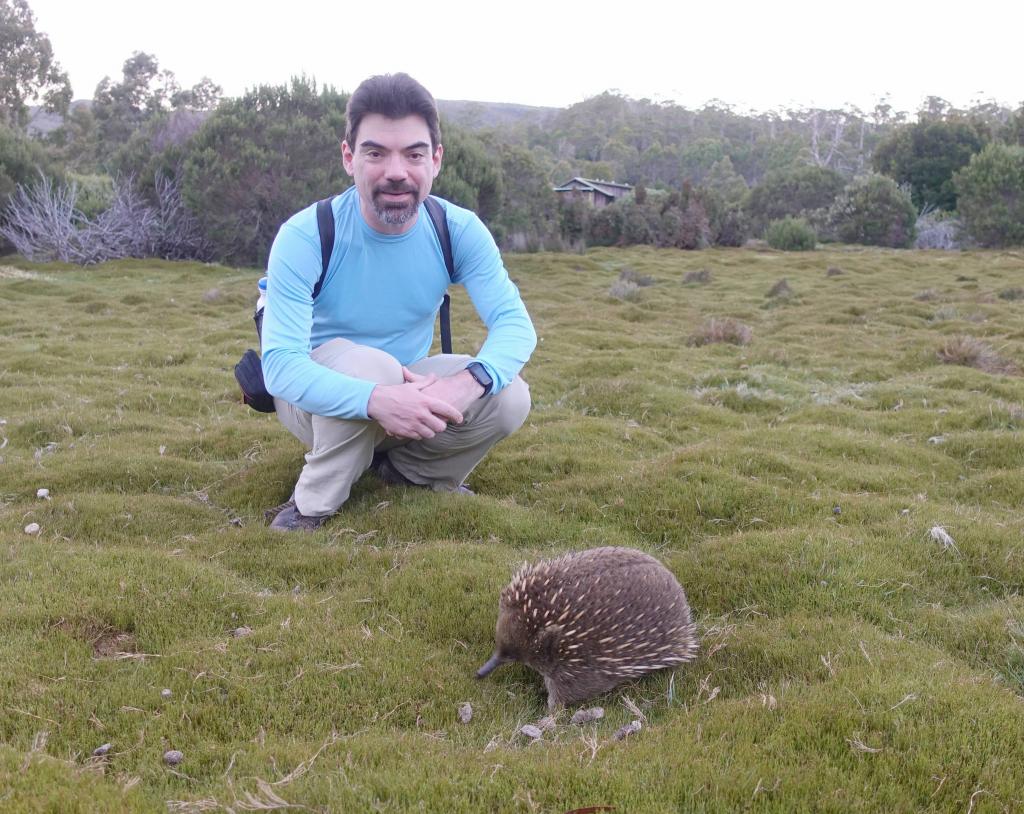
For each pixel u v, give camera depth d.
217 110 23.33
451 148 24.52
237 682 2.53
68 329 11.75
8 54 43.00
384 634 2.89
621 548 2.73
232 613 3.03
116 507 4.16
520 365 3.69
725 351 10.30
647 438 6.00
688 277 19.70
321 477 3.91
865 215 35.25
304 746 2.21
